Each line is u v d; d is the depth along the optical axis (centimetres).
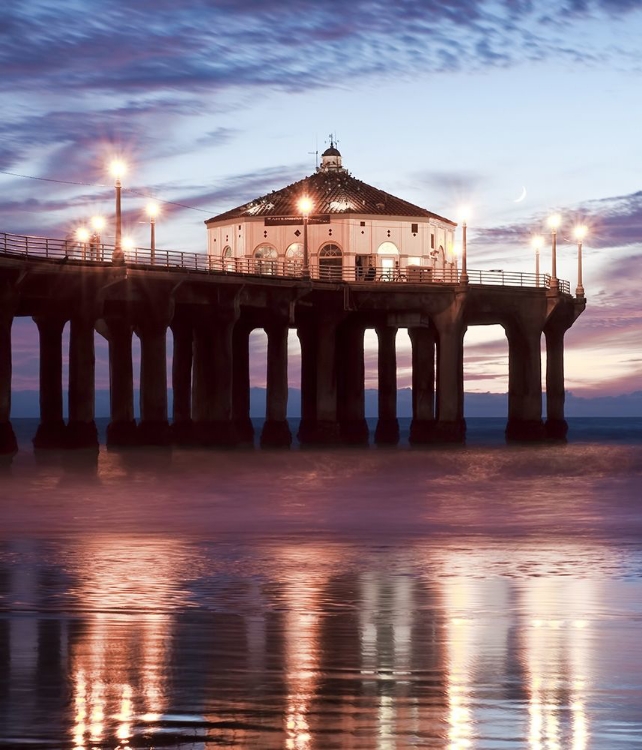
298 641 1853
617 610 2156
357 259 9681
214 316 8262
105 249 7600
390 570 2711
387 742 1330
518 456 8506
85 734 1347
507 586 2461
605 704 1486
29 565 2778
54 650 1770
